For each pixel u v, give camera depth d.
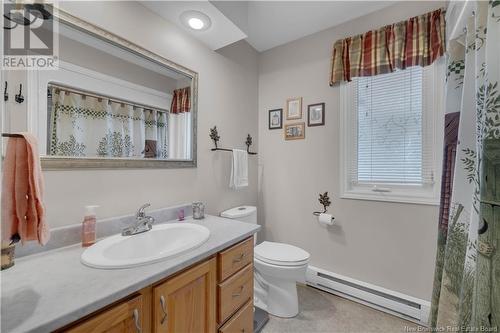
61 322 0.57
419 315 1.59
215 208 1.93
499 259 0.70
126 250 1.10
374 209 1.85
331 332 1.54
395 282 1.75
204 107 1.82
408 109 1.77
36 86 0.97
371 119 1.92
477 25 0.87
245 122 2.29
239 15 1.62
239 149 2.19
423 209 1.66
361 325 1.60
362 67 1.84
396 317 1.68
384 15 1.80
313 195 2.16
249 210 2.04
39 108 0.98
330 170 2.06
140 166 1.37
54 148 1.03
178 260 0.90
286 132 2.31
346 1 1.73
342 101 1.99
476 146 0.91
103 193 1.20
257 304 1.82
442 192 1.26
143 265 0.85
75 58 1.10
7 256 0.81
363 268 1.89
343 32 1.99
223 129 2.01
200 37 1.72
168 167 1.54
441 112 1.61
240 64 2.22
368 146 1.93
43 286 0.71
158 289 0.82
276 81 2.39
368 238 1.87
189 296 0.95
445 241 1.22
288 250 1.79
